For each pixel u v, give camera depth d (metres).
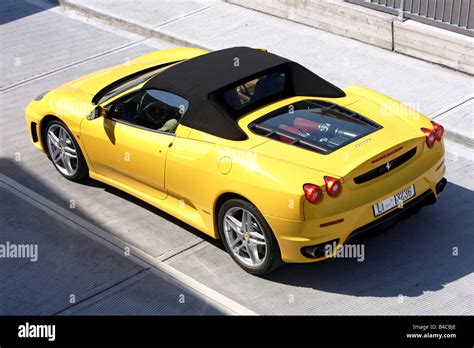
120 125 6.76
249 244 5.87
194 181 6.07
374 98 6.44
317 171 5.44
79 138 7.17
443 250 6.14
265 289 5.84
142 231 6.76
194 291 5.89
